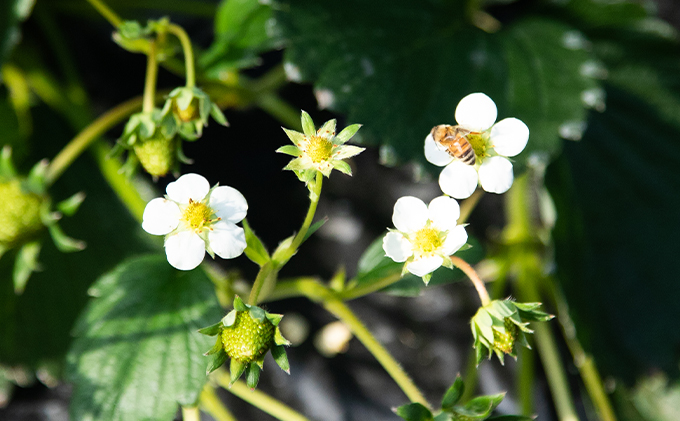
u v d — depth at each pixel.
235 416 0.52
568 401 0.50
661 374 0.51
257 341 0.38
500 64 0.48
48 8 0.52
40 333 0.50
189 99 0.42
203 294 0.42
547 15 0.52
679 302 0.51
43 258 0.50
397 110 0.47
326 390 0.52
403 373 0.44
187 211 0.38
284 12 0.47
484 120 0.39
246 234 0.39
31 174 0.44
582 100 0.48
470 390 0.50
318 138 0.38
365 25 0.47
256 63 0.48
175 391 0.41
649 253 0.51
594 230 0.52
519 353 0.51
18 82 0.52
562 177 0.51
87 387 0.41
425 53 0.48
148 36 0.43
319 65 0.46
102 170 0.50
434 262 0.39
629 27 0.52
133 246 0.50
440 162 0.39
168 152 0.42
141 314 0.42
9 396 0.50
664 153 0.52
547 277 0.52
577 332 0.49
